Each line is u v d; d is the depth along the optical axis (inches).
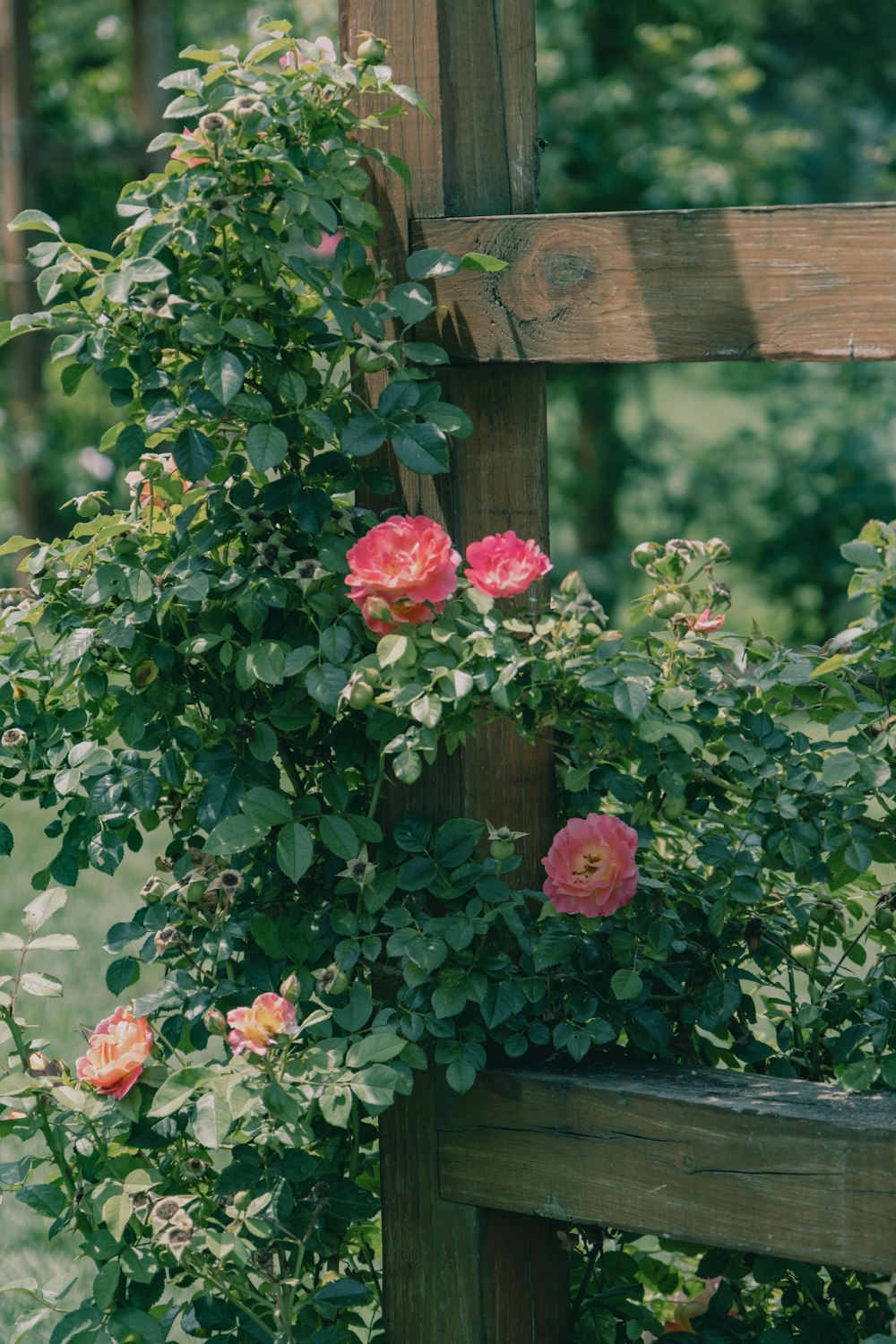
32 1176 100.8
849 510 253.4
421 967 60.2
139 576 61.8
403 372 61.3
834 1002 66.6
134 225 58.9
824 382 264.7
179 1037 67.2
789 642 255.9
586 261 59.8
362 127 63.2
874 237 54.6
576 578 60.8
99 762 63.5
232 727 65.2
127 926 65.4
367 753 65.1
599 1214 61.2
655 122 242.5
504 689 56.9
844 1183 55.6
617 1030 63.5
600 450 268.5
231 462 65.2
